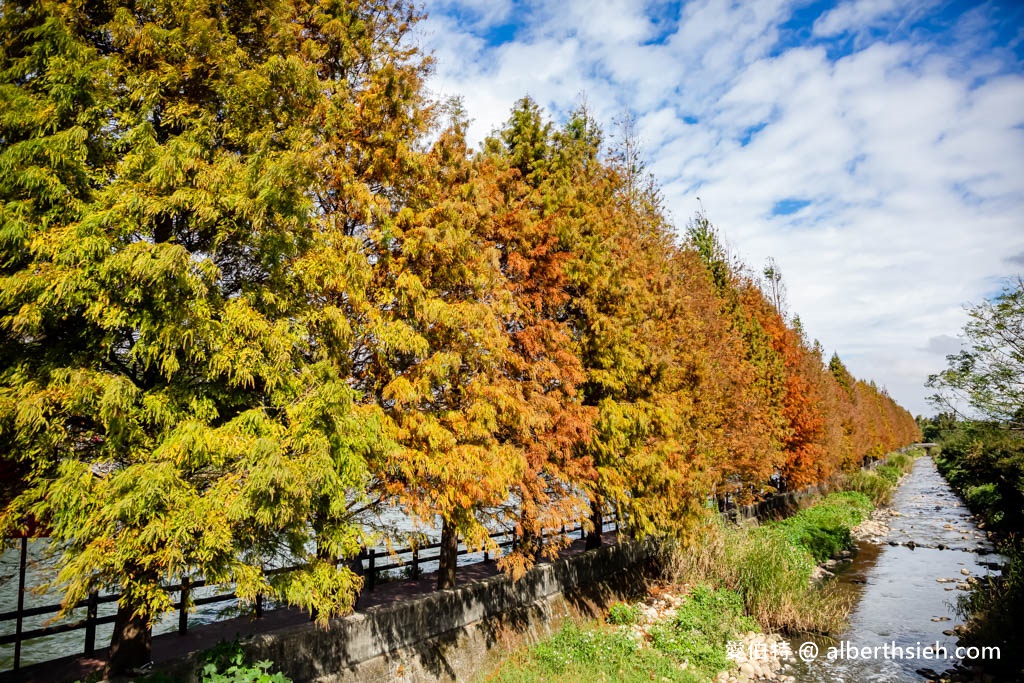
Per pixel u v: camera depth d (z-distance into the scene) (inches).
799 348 1455.5
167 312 242.4
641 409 589.6
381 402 384.2
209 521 239.6
